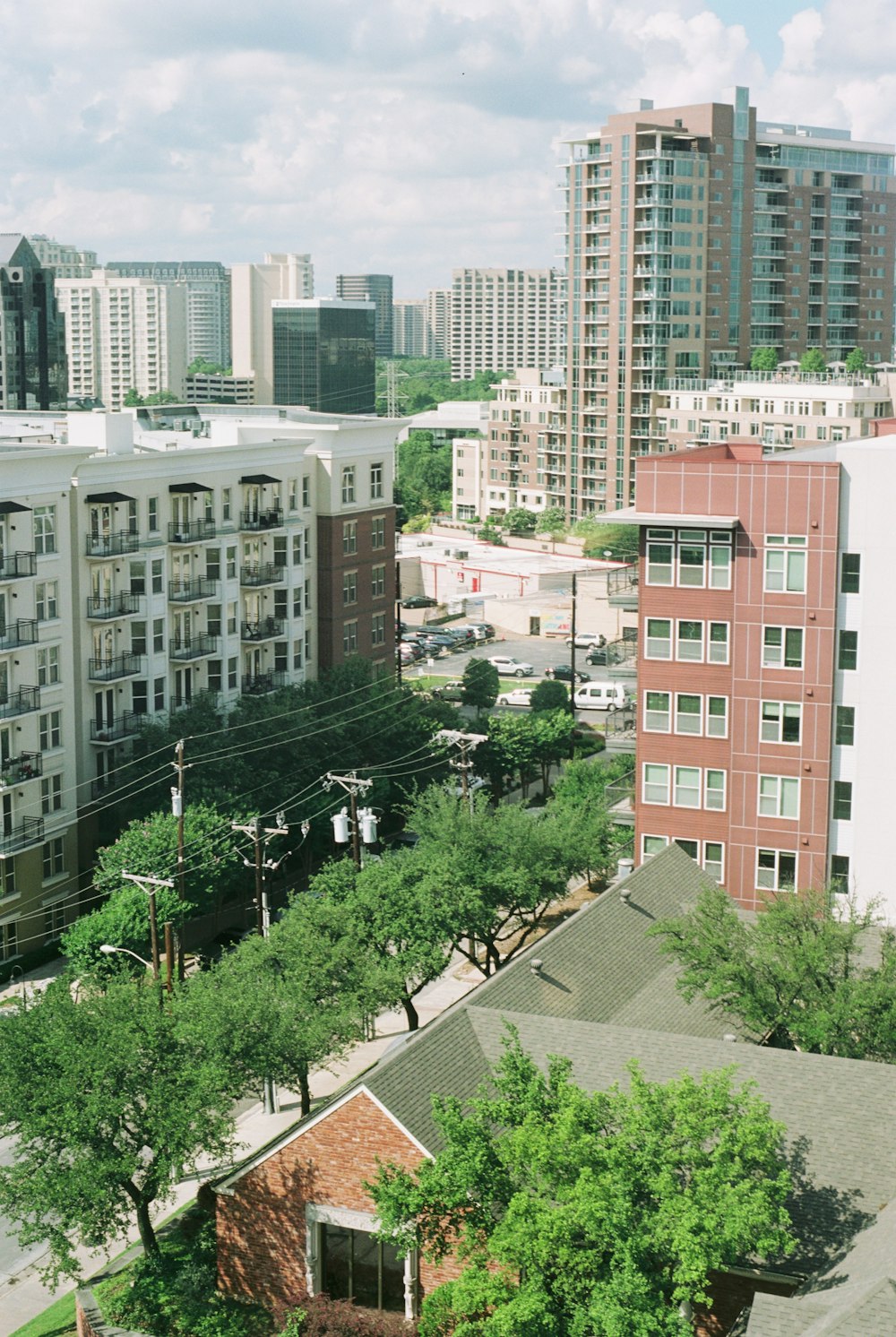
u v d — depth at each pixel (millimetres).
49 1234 35938
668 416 187625
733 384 189125
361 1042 55469
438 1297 31203
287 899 80188
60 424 111062
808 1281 29797
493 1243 28812
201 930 74938
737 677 56469
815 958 42094
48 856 76250
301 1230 34875
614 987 44531
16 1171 36438
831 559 54406
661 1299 28203
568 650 151750
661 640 57500
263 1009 41125
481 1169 30469
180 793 62719
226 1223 35781
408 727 88562
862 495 54062
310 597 97625
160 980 44156
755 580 55625
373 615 102562
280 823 61531
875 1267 28375
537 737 98062
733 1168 28953
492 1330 28109
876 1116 33969
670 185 192750
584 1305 28500
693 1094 30375
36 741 74938
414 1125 33625
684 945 44219
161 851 68562
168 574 84438
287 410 113625
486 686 119188
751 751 56719
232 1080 39531
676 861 54594
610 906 48688
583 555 188875
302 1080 45156
